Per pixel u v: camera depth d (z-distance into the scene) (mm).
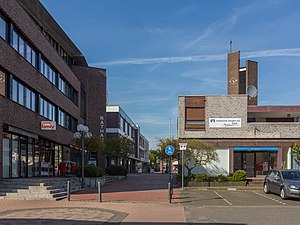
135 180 35781
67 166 33500
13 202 16969
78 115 42094
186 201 18203
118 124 63094
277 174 20562
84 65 49250
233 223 11930
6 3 20781
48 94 29844
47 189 18844
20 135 23656
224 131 30062
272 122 31172
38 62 27438
